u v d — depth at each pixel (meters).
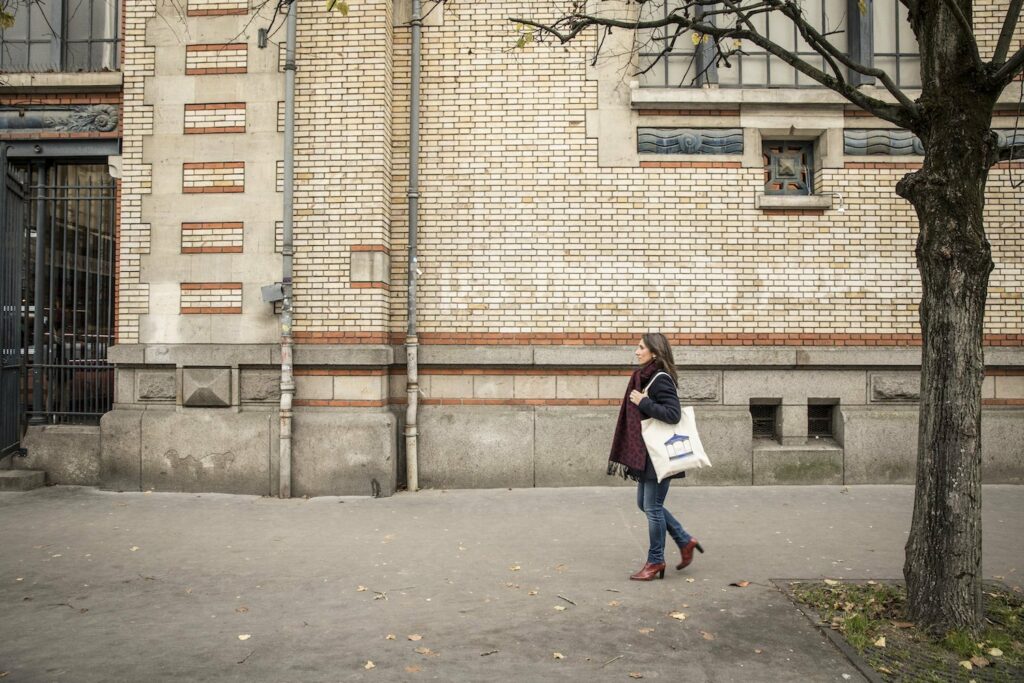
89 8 9.40
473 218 8.89
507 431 8.66
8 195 8.87
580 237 8.85
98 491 8.47
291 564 5.86
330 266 8.54
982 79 4.54
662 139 8.88
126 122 8.73
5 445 8.73
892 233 8.89
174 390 8.59
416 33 8.81
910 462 8.71
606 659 4.15
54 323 9.25
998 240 8.91
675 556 6.04
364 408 8.45
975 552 4.42
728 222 8.88
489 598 5.10
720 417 8.70
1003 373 8.86
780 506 7.68
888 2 9.24
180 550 6.24
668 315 8.82
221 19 8.69
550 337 8.81
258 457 8.39
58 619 4.76
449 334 8.84
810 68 4.93
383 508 7.69
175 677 3.93
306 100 8.61
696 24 5.14
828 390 8.84
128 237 8.70
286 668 4.04
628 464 5.46
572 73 8.91
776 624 4.63
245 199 8.59
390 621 4.70
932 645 4.28
